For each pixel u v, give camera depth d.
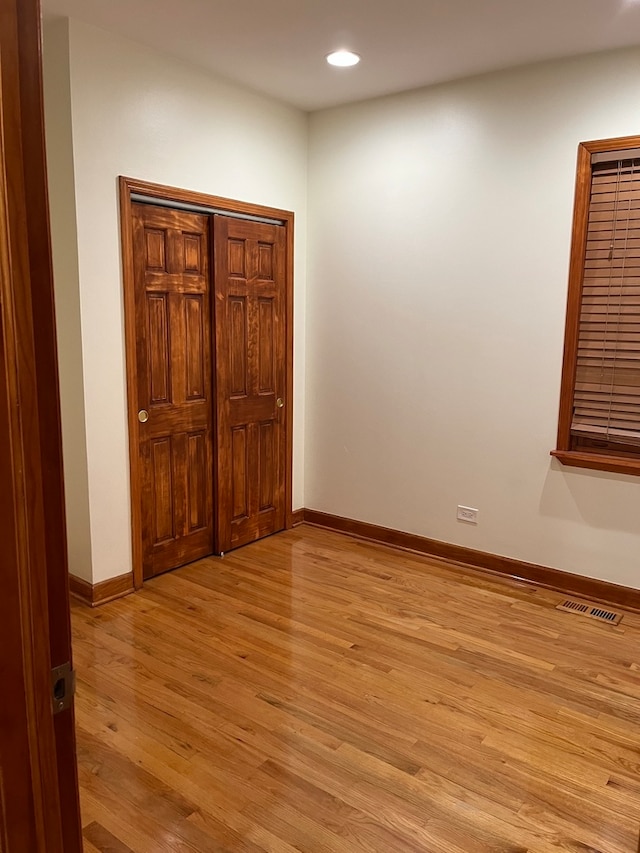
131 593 3.34
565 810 1.94
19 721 0.74
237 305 3.74
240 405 3.84
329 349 4.16
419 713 2.40
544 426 3.40
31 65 0.67
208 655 2.77
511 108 3.28
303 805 1.94
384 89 3.59
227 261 3.62
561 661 2.77
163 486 3.51
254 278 3.82
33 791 0.76
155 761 2.13
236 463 3.89
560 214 3.21
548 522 3.45
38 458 0.72
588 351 3.24
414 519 3.94
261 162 3.76
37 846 0.77
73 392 3.08
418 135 3.61
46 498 0.75
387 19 2.71
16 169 0.66
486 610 3.22
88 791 1.99
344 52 3.08
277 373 4.09
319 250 4.11
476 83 3.38
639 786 2.04
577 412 3.30
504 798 1.98
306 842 1.81
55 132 2.90
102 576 3.22
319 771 2.09
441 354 3.69
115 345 3.13
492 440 3.58
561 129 3.16
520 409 3.46
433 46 2.99
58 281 3.04
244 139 3.63
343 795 1.99
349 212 3.95
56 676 0.80
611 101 3.02
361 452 4.12
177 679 2.59
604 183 3.10
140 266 3.21
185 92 3.28
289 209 4.00
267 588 3.44
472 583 3.54
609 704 2.47
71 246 2.94
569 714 2.40
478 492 3.66
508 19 2.69
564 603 3.31
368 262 3.91
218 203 3.52
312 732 2.28
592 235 3.16
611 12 2.61
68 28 2.76
